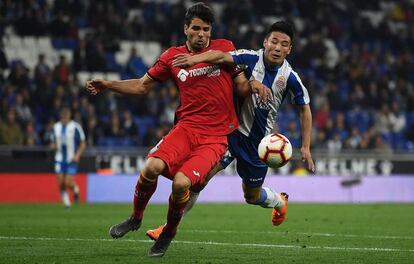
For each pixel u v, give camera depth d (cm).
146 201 2514
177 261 2442
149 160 2433
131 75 8250
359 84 8919
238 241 3209
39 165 6769
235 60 2567
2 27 8225
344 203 7100
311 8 9950
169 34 8862
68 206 5831
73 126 5881
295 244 3098
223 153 2512
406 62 9450
